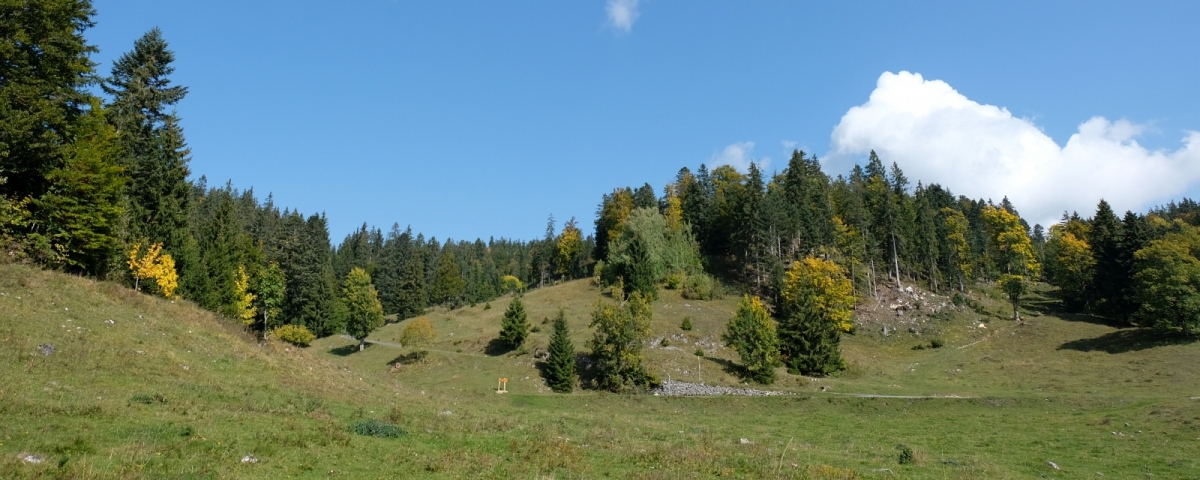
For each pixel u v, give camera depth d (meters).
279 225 128.88
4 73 33.25
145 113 53.62
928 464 23.70
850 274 97.75
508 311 76.44
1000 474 22.16
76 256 39.44
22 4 32.69
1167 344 65.00
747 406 53.06
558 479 15.57
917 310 92.25
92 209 39.06
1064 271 96.69
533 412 35.94
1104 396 49.19
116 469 11.80
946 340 83.62
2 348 21.11
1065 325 82.94
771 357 61.84
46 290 30.19
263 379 28.42
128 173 50.91
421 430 20.52
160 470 12.21
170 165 55.66
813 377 65.25
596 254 139.62
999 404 49.00
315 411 22.06
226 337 35.41
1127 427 35.53
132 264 44.94
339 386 31.89
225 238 69.00
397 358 77.06
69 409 15.95
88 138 40.00
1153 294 68.31
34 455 12.02
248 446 15.03
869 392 57.62
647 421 36.50
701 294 95.88
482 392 57.88
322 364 39.94
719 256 117.50
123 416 16.34
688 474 17.17
